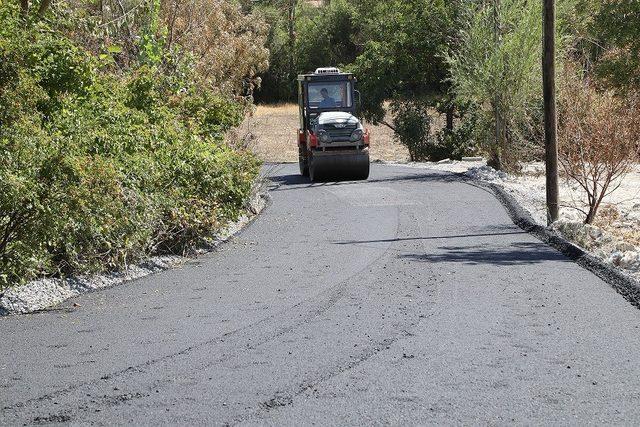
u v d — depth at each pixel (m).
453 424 7.43
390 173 37.66
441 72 50.81
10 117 13.62
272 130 73.69
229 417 7.67
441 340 10.24
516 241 18.36
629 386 8.43
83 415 7.77
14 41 14.12
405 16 50.91
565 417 7.58
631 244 18.19
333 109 36.47
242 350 9.94
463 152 49.50
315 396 8.22
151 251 16.75
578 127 23.47
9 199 12.38
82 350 10.12
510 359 9.41
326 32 97.19
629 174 32.22
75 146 14.23
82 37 22.31
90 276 14.54
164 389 8.50
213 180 19.45
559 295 12.76
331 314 11.76
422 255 16.64
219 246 18.30
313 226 21.27
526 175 34.91
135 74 22.05
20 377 9.01
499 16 35.59
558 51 33.44
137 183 16.62
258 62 40.44
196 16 35.75
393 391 8.34
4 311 12.41
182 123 21.64
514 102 35.06
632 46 34.09
